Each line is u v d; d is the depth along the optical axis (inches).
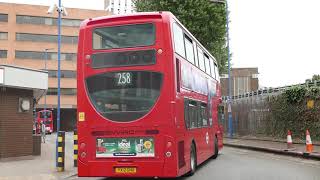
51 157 808.3
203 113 663.8
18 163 698.2
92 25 486.0
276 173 557.0
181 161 480.4
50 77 3388.3
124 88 468.1
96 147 469.7
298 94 1106.7
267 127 1290.6
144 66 465.7
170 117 455.8
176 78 469.7
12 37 3304.6
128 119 462.9
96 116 470.6
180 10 1378.0
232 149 1058.7
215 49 1510.8
